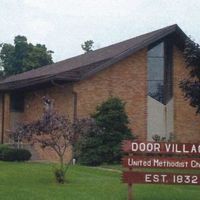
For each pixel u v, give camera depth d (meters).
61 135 19.41
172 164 15.51
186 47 24.94
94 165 26.81
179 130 31.27
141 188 18.16
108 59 29.42
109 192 17.14
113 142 27.20
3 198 15.62
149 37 29.83
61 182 18.98
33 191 16.89
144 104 30.44
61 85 29.56
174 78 31.33
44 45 62.25
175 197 16.69
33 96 33.31
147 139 30.42
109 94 29.59
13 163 26.05
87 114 29.00
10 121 34.97
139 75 30.42
